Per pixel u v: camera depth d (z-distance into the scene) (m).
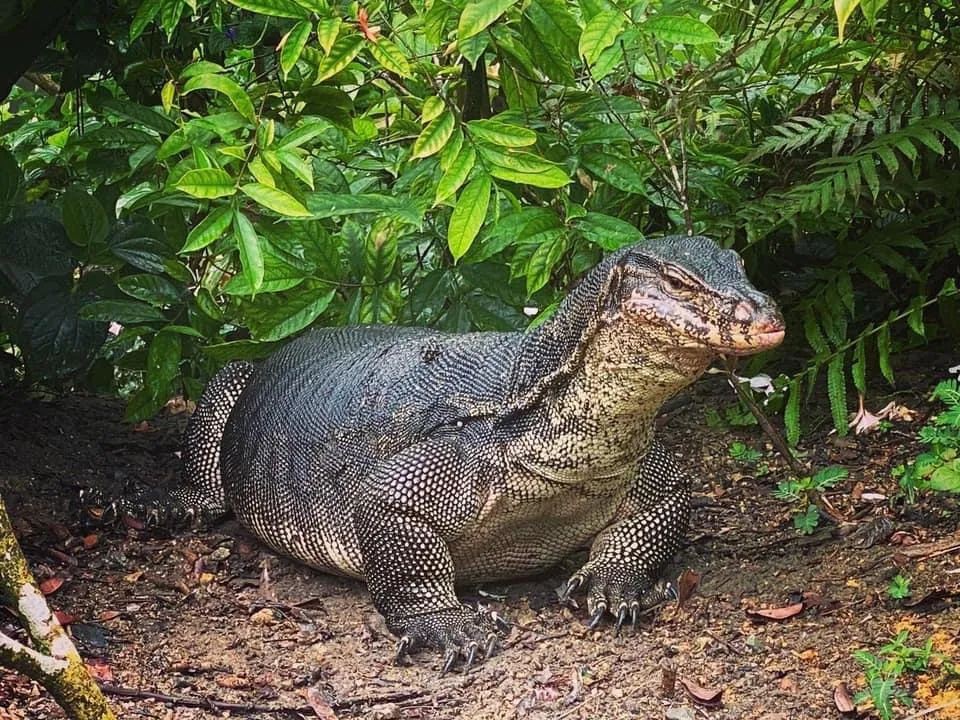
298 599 5.09
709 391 6.70
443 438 4.82
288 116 5.59
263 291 5.74
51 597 4.95
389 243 5.97
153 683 4.29
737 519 5.52
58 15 6.04
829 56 6.21
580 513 4.87
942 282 6.61
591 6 4.51
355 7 4.59
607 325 4.33
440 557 4.72
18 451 6.20
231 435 5.82
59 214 6.29
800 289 6.79
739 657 4.29
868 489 5.54
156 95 6.73
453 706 4.17
